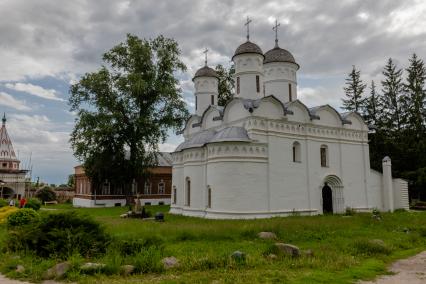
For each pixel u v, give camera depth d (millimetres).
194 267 11836
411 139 48719
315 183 30594
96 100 39969
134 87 38500
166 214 32125
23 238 13461
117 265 11352
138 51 41000
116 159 41125
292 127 29938
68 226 13633
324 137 31953
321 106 32250
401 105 52125
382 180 36000
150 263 11586
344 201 32312
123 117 39969
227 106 31031
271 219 24422
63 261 11938
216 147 27250
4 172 66000
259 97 33000
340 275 11070
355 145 34219
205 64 39469
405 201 36969
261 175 27438
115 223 23344
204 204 29266
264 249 14422
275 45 36031
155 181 53094
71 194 74125
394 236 18797
